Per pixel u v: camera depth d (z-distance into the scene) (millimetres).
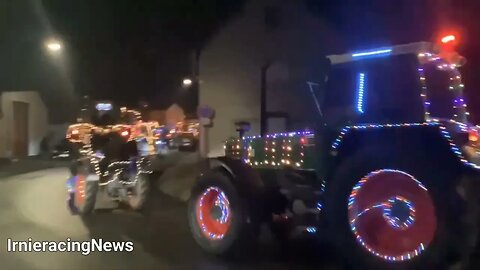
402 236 6289
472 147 6230
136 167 11547
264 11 24875
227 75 25688
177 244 8641
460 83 7055
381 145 6379
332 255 7430
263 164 7879
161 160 20109
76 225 10203
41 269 7168
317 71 7922
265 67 24266
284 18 23844
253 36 25203
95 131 11453
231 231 7551
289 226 7480
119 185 11477
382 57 6656
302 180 7270
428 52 6484
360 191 6555
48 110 37281
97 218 10938
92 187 11180
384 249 6391
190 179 17078
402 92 6512
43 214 11430
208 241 7855
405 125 6277
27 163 28062
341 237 6648
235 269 7203
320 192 6934
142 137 11844
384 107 6621
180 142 25312
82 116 12148
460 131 6176
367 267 6500
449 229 5863
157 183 16000
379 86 6676
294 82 23359
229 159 7895
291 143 7488
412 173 6105
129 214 11477
